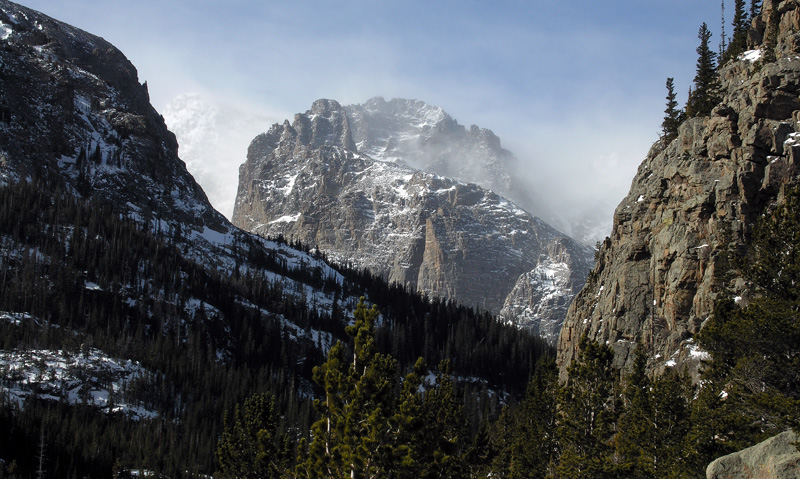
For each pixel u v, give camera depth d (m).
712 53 138.88
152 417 188.00
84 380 191.12
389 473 59.38
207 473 168.50
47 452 149.75
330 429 62.22
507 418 119.94
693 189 110.38
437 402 87.31
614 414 79.88
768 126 102.88
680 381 80.56
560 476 80.38
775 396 56.72
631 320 114.19
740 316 61.06
